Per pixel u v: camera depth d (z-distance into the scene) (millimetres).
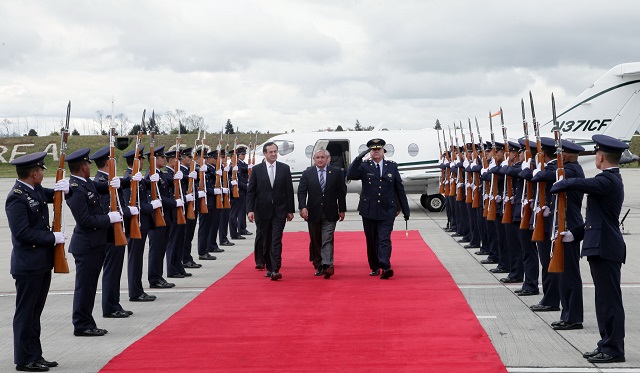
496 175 12867
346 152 28938
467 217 18188
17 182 7512
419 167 27984
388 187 12828
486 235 15695
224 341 8211
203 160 15008
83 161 8703
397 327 8820
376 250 13117
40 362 7371
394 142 28297
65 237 7570
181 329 8875
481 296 11047
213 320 9398
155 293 11766
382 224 12750
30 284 7309
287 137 29219
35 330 7453
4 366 7477
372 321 9188
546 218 9625
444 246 17594
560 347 7875
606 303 7297
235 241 19656
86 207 8594
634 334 8523
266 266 13266
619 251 7281
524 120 10102
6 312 10391
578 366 7098
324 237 12891
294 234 20844
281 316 9594
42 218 7551
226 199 17203
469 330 8633
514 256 12195
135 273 11000
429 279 12633
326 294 11250
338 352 7629
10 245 19516
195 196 14531
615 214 7395
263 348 7852
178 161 12648
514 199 11320
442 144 28266
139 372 6973
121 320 9672
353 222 24578
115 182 8938
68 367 7340
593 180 7328
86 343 8367
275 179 12852
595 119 28312
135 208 9797
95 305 10852
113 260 9836
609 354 7254
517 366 7098
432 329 8695
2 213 31266
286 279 12844
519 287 11852
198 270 14273
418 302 10477
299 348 7828
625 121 28266
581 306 8734
